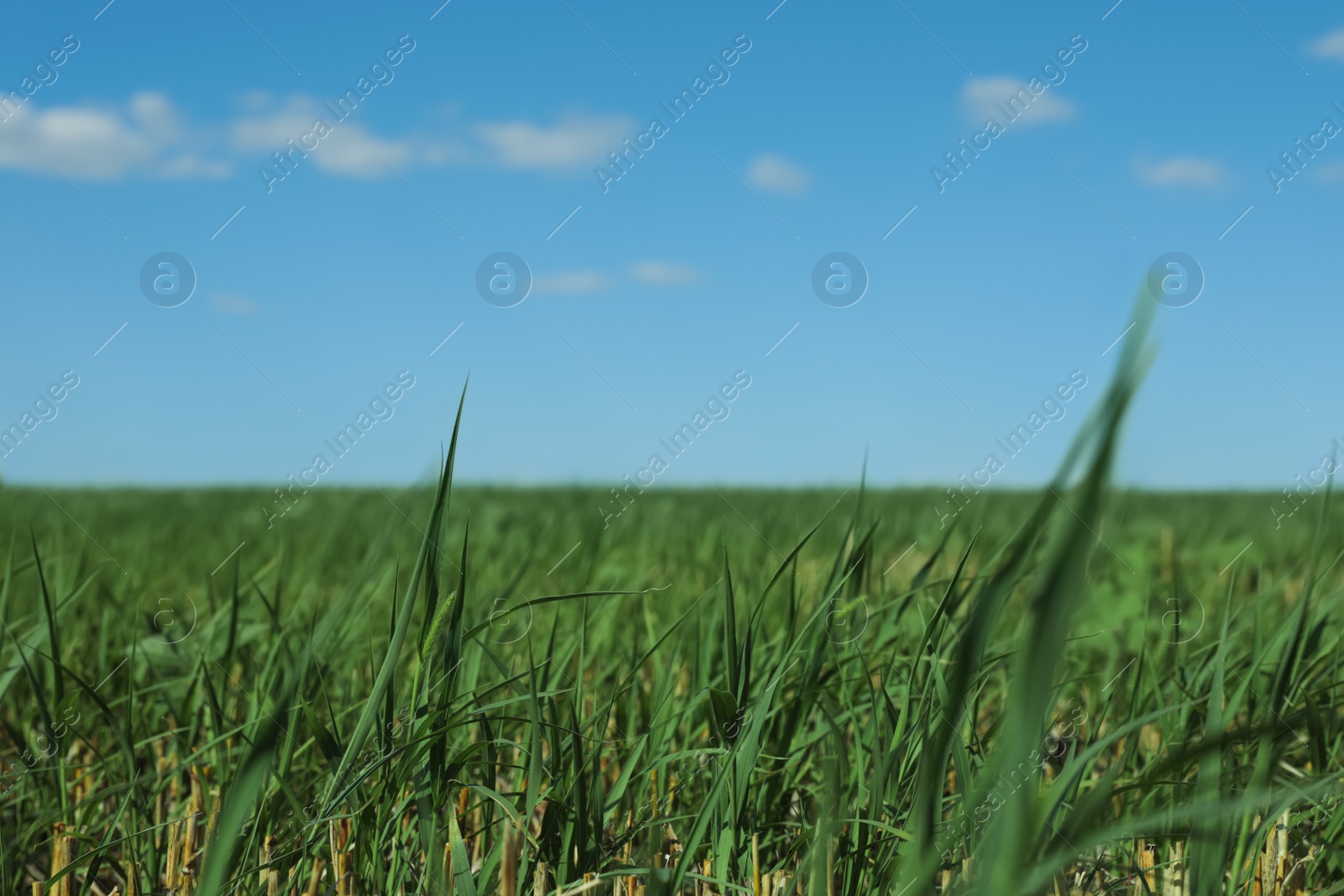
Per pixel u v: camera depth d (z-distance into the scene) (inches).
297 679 77.1
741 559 213.0
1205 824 71.2
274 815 91.6
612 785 108.9
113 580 199.3
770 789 98.8
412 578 75.1
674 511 361.1
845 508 326.6
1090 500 25.9
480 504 339.9
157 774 108.5
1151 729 116.3
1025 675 27.4
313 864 85.8
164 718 130.9
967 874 60.1
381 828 80.7
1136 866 83.9
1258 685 104.2
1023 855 28.3
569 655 118.5
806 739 104.3
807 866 77.5
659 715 101.3
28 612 162.2
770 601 156.0
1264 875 80.7
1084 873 84.2
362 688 124.7
